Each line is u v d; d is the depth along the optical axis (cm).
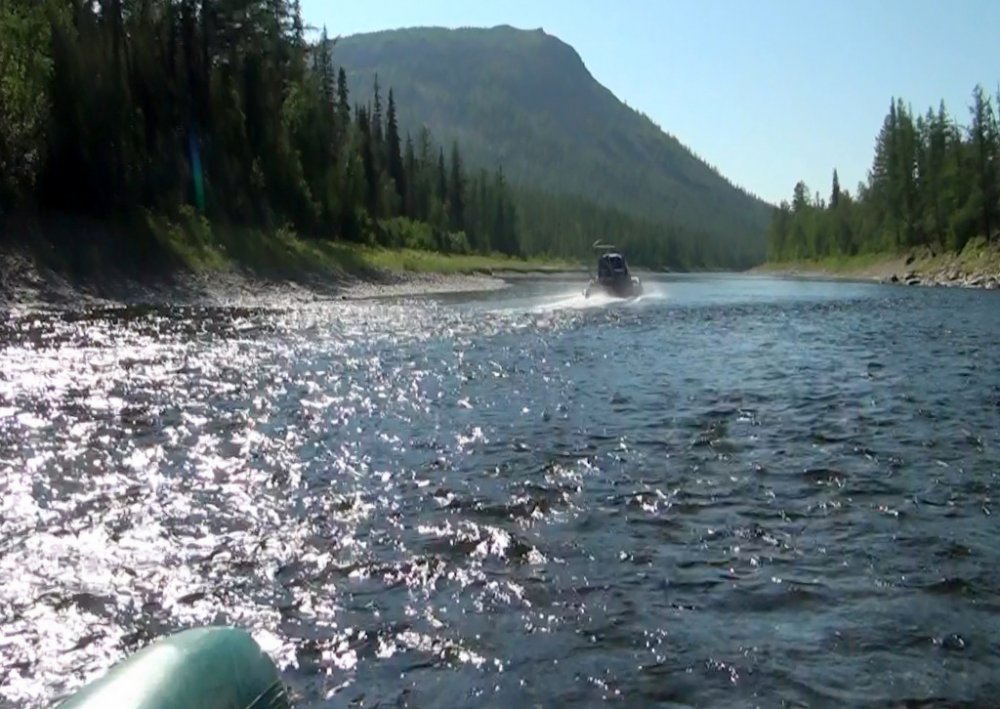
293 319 3381
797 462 1195
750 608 716
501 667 619
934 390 1811
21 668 621
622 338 2911
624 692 583
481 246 13475
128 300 3691
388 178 10875
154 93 5356
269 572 797
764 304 4941
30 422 1424
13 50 3884
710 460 1209
